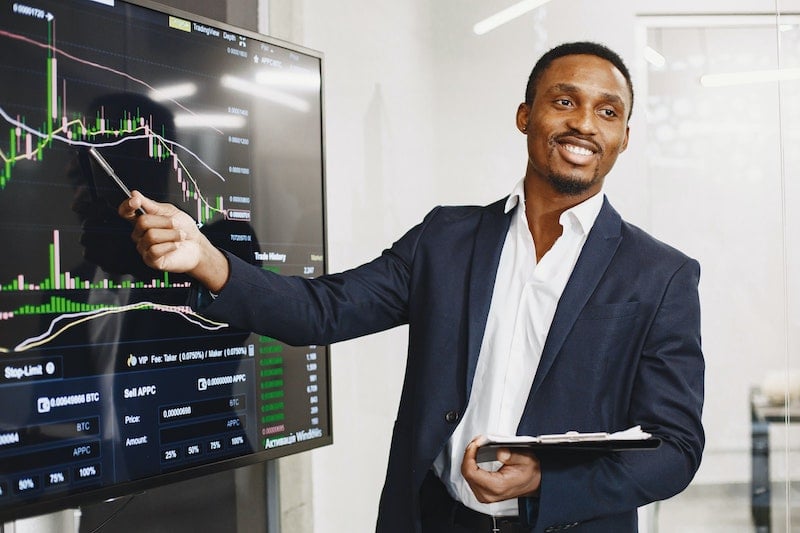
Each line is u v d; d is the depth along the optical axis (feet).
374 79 8.94
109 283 5.00
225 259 4.42
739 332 8.77
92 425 4.87
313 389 6.62
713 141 8.89
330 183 8.57
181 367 5.47
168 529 6.61
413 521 4.67
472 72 9.27
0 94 4.39
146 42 5.24
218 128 5.76
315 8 8.44
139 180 5.18
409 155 9.16
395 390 9.23
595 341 4.47
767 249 8.73
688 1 8.98
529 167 4.92
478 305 4.75
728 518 8.71
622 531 4.66
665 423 4.34
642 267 4.58
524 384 4.70
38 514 4.53
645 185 8.98
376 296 5.08
